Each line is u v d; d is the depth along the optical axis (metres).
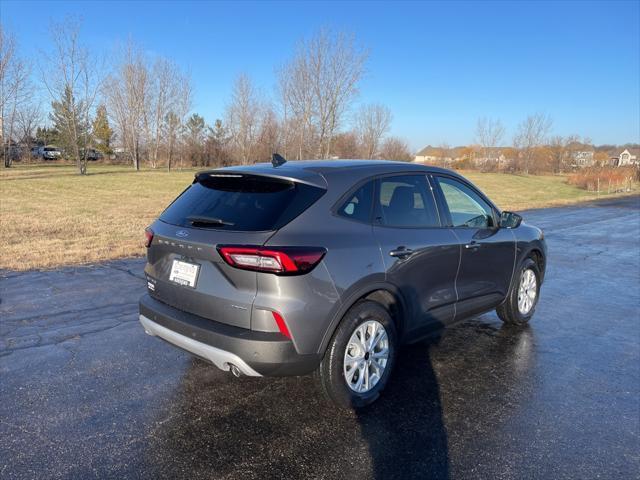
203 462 2.68
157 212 15.27
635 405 3.46
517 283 4.91
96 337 4.45
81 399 3.34
